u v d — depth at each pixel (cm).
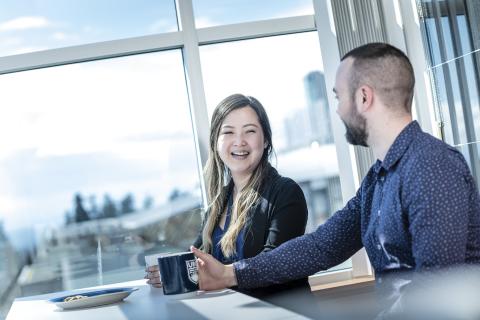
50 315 169
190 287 172
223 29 417
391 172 150
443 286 114
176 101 418
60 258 407
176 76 419
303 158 428
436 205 136
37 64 402
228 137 259
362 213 168
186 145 418
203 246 248
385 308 104
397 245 149
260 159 256
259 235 228
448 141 389
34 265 404
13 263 402
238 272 177
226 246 232
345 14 415
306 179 429
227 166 260
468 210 140
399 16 416
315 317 109
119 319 144
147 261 210
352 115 162
